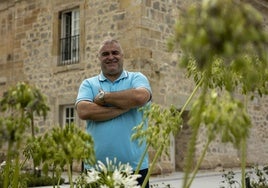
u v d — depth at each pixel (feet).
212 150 40.57
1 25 46.91
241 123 3.43
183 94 38.37
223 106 3.51
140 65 34.83
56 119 40.47
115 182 5.33
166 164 36.06
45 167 4.47
